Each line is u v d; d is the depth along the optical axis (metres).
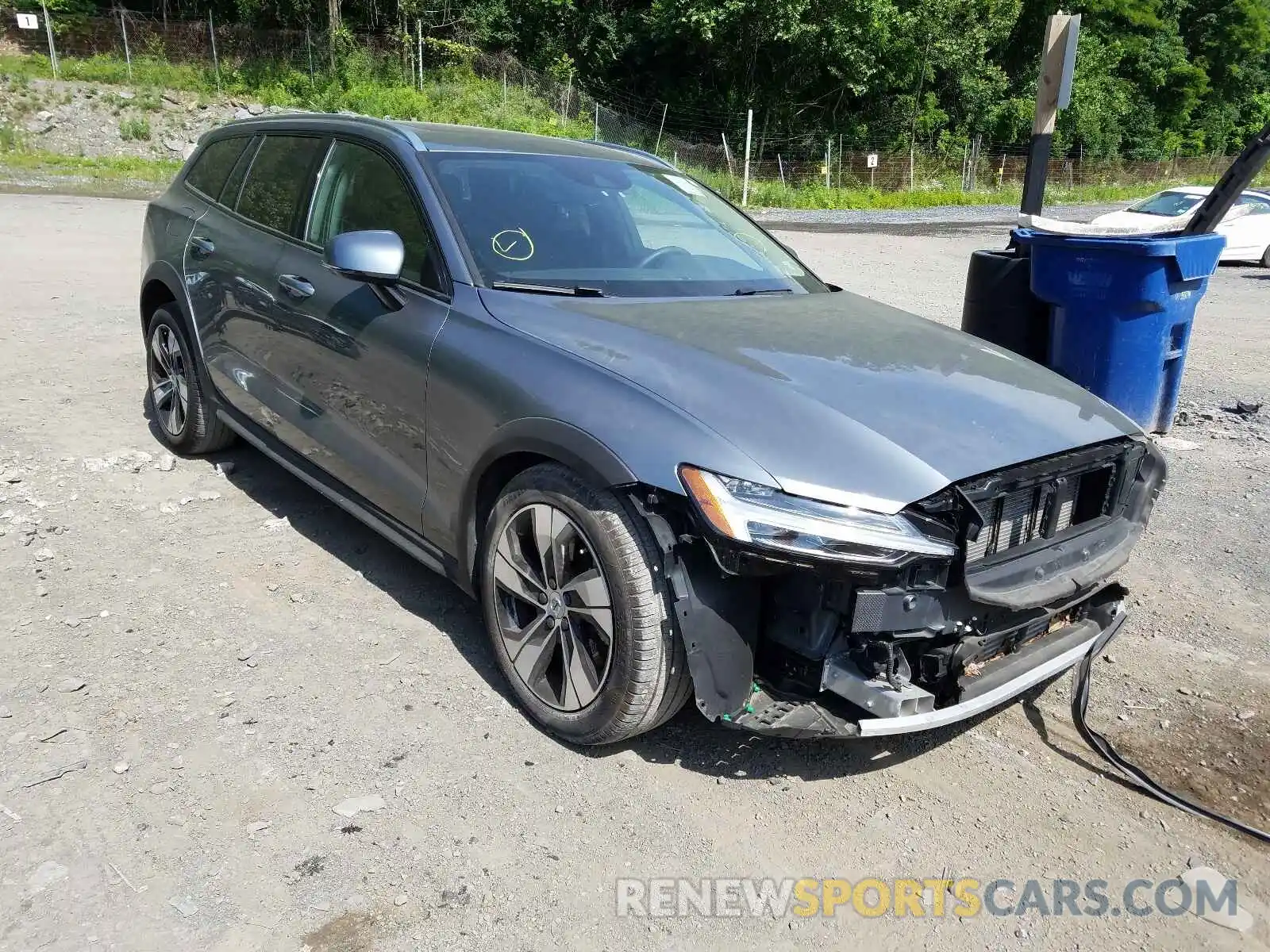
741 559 2.37
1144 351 5.60
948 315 10.05
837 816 2.68
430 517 3.24
